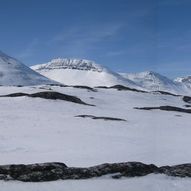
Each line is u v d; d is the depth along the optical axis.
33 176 19.22
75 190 17.55
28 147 36.28
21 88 95.81
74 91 101.50
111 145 39.44
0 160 29.12
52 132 47.16
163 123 67.88
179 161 30.66
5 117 57.78
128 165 20.55
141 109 87.88
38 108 69.56
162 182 19.19
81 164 27.56
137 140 44.44
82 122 57.38
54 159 29.86
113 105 91.94
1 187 17.86
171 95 129.75
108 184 18.58
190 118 80.50
